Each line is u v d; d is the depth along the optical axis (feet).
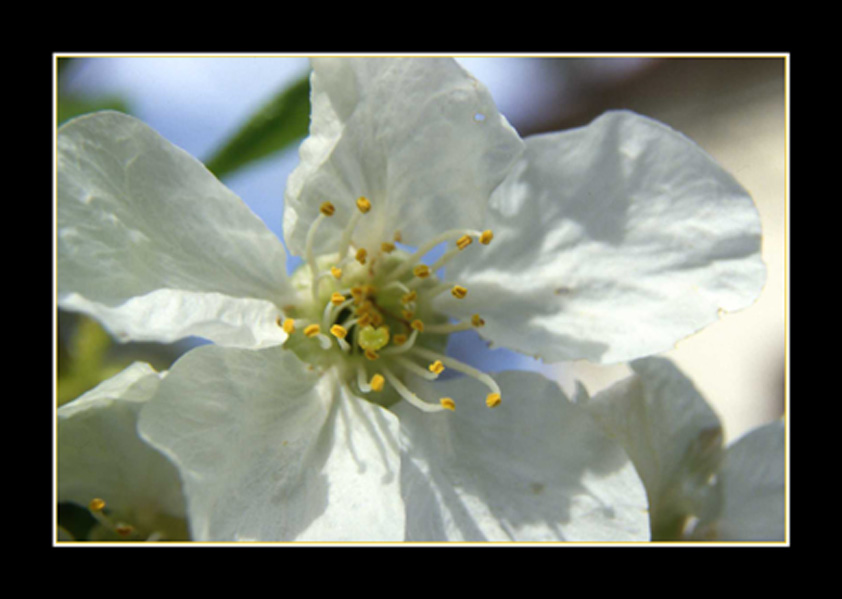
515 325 0.37
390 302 0.38
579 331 0.37
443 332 0.38
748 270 0.36
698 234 0.37
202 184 0.35
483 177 0.36
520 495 0.36
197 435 0.34
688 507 0.39
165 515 0.36
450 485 0.36
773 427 0.38
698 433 0.39
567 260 0.37
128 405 0.36
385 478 0.36
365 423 0.36
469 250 0.38
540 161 0.38
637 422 0.38
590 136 0.38
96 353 0.37
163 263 0.35
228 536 0.34
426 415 0.37
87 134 0.34
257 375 0.36
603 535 0.36
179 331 0.34
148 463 0.36
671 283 0.37
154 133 0.35
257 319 0.36
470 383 0.37
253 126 0.37
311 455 0.36
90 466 0.36
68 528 0.36
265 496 0.35
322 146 0.35
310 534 0.35
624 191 0.37
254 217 0.36
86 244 0.34
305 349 0.37
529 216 0.38
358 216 0.36
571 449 0.37
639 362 0.38
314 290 0.37
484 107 0.36
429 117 0.36
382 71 0.36
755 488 0.38
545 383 0.37
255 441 0.35
